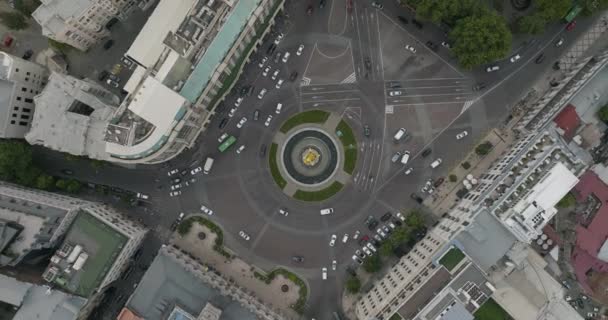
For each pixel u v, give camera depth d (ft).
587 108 403.54
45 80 437.58
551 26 429.38
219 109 440.45
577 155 403.13
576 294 424.87
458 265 357.61
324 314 434.30
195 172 441.27
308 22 436.76
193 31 367.45
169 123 367.66
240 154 441.68
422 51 434.30
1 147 403.13
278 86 438.40
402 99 435.53
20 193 403.75
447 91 434.30
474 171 431.02
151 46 382.22
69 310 387.55
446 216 421.18
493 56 399.03
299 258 436.35
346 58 436.76
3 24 437.17
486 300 370.53
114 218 413.80
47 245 393.50
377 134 435.94
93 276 386.32
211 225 441.27
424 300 353.51
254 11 379.76
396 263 430.61
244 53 415.23
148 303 390.83
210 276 416.46
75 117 400.47
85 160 440.45
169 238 442.50
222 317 393.50
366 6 435.12
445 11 399.24
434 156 433.89
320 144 438.40
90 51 440.86
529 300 401.08
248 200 442.09
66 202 408.26
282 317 422.82
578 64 421.18
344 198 436.76
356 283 418.51
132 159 394.73
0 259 375.86
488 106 432.66
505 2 431.43
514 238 367.45
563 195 356.38
